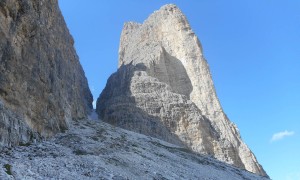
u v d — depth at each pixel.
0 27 43.78
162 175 46.50
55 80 62.31
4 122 39.69
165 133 109.69
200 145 110.94
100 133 69.75
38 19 57.78
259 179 79.62
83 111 91.31
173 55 150.38
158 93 121.81
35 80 52.06
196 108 124.12
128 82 127.06
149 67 136.12
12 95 44.06
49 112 55.69
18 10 49.72
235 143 121.00
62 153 41.94
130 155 53.16
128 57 154.25
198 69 143.62
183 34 152.75
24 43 50.28
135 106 115.19
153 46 151.12
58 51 71.94
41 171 33.00
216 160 90.25
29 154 38.34
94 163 40.19
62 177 32.88
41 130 50.50
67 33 90.31
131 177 39.97
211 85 139.38
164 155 68.81
